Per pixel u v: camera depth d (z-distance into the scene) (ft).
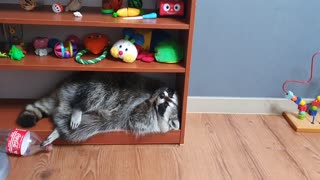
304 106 6.30
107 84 5.47
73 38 5.64
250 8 5.92
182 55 5.33
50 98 5.74
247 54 6.26
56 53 5.17
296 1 5.94
